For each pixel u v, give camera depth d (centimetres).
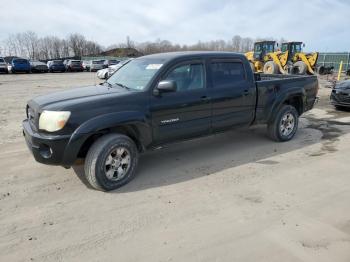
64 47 9000
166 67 468
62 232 329
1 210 372
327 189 428
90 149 411
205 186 437
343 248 302
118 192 419
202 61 509
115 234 326
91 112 405
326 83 1941
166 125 471
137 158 448
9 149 593
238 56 559
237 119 562
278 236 321
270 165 516
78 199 400
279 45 2611
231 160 539
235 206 382
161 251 298
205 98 505
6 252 297
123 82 503
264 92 593
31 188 429
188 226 340
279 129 631
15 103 1168
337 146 621
